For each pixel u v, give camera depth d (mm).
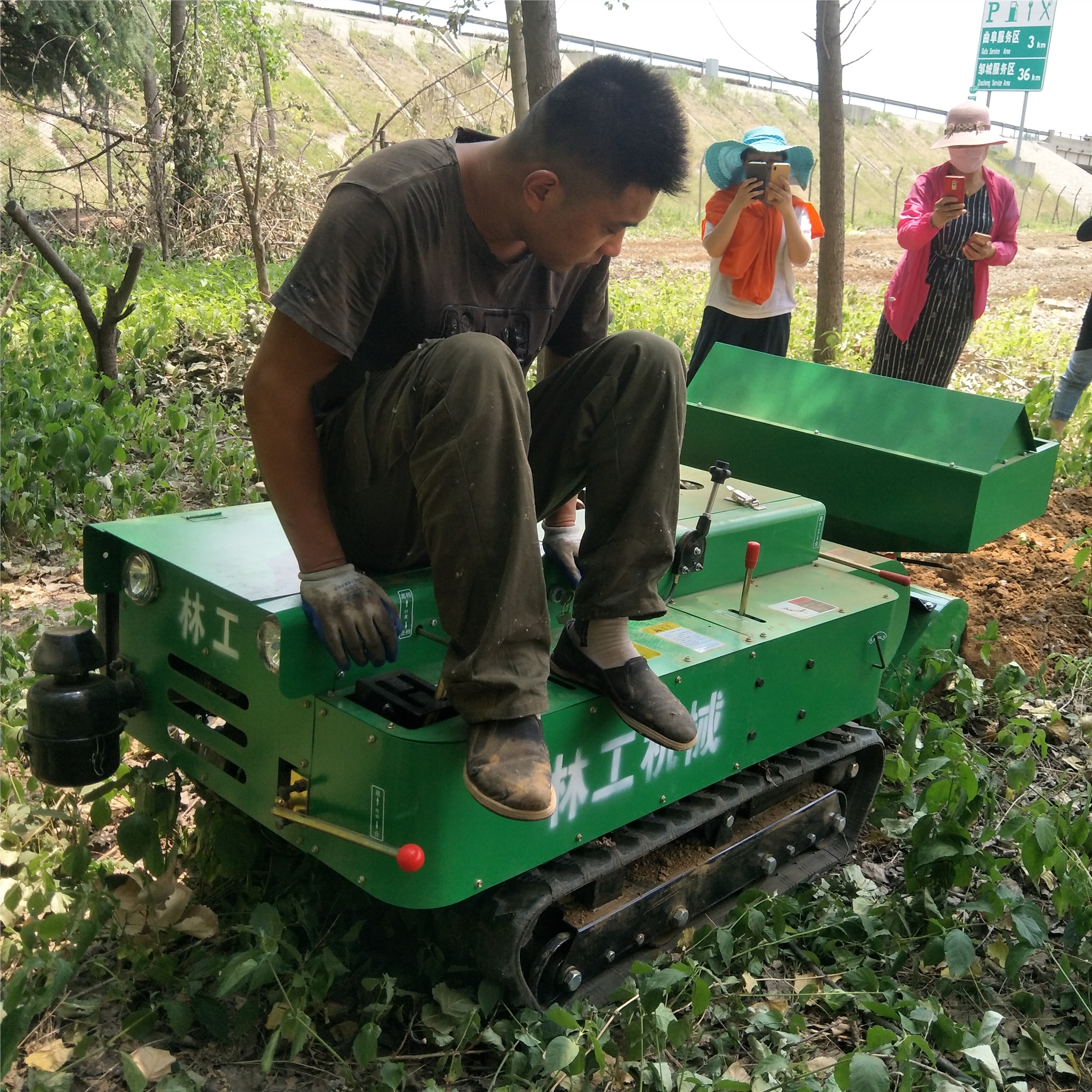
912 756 3578
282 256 13961
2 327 6094
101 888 2723
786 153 5844
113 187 15711
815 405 4227
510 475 2143
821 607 3135
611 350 2430
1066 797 3781
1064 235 28562
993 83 20156
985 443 3799
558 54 7820
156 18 16250
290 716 2393
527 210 2336
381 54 29906
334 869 2334
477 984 2527
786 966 2875
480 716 2141
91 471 5551
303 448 2273
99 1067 2320
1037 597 5270
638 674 2422
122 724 2729
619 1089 2400
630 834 2648
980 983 2887
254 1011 2414
